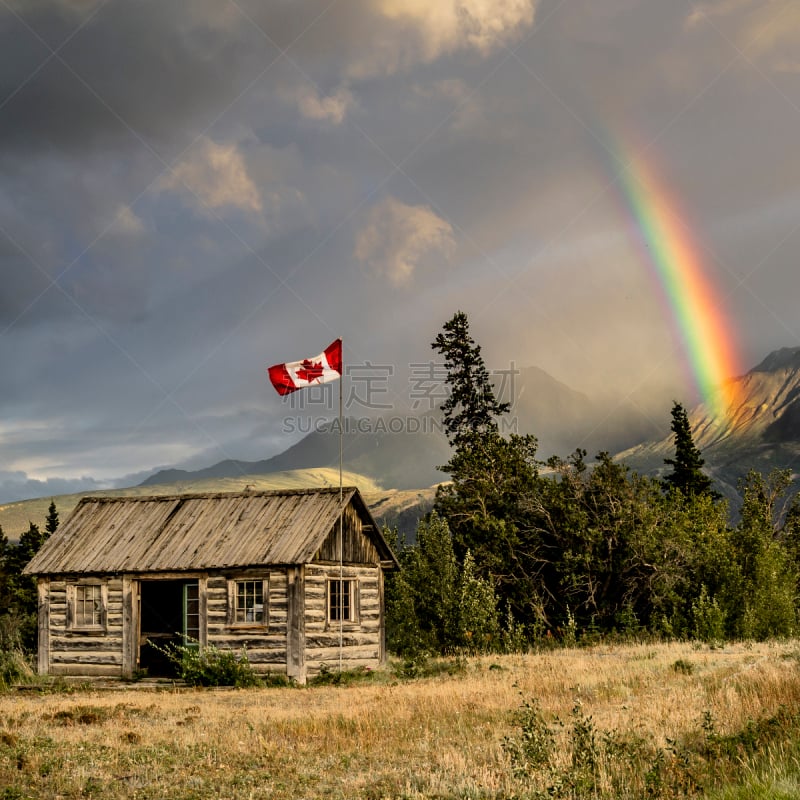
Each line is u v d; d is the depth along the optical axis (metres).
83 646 30.59
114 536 31.88
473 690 20.56
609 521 42.06
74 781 11.49
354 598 31.36
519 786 10.48
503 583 41.62
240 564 29.14
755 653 27.69
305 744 14.16
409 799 10.29
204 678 27.50
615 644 35.94
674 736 12.88
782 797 9.02
